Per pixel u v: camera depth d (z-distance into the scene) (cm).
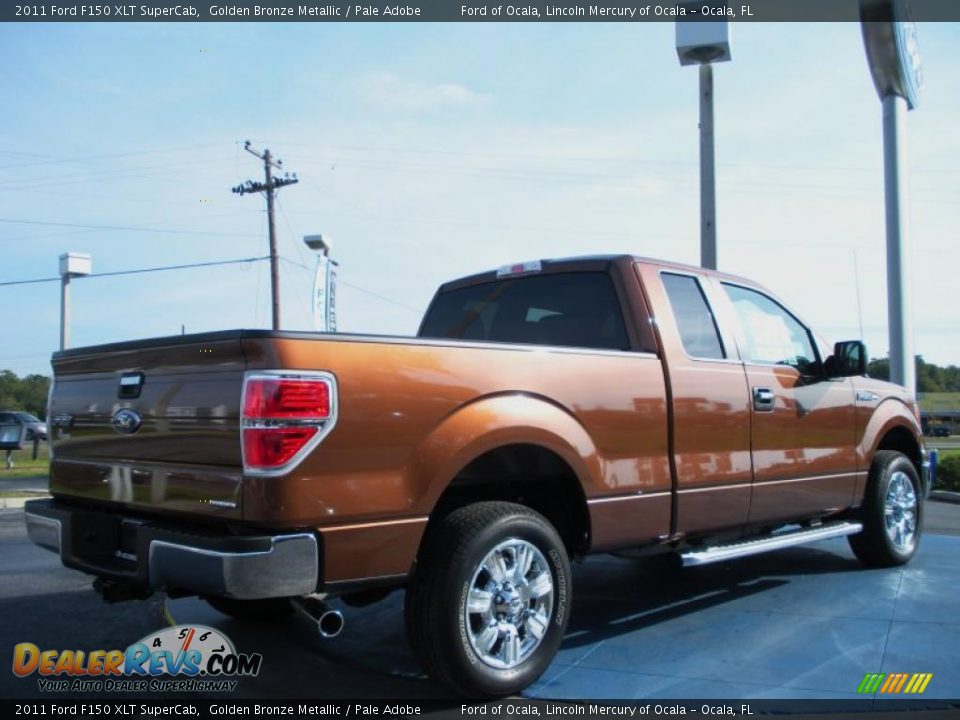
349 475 345
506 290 567
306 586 332
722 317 538
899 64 1274
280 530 333
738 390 520
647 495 458
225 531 352
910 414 694
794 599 559
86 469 431
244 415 334
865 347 580
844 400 614
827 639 470
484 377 389
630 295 495
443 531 375
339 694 402
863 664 429
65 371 458
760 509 533
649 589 593
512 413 395
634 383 458
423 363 370
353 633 497
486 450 386
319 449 336
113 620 542
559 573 405
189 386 366
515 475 416
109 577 383
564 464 423
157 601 572
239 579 323
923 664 429
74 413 444
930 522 962
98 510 424
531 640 396
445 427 372
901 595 567
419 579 369
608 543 441
